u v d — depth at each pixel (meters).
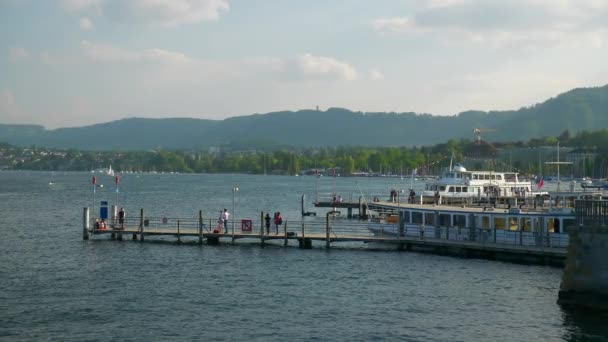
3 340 42.66
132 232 84.25
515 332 44.44
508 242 69.81
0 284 58.72
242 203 177.12
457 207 85.81
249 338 43.47
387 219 87.50
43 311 49.53
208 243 81.69
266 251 76.31
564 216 67.38
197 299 53.50
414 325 46.25
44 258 72.25
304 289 57.12
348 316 48.56
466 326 45.91
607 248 46.00
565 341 42.56
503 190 116.62
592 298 46.69
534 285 57.16
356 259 70.88
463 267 65.69
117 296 54.34
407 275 62.31
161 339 43.19
